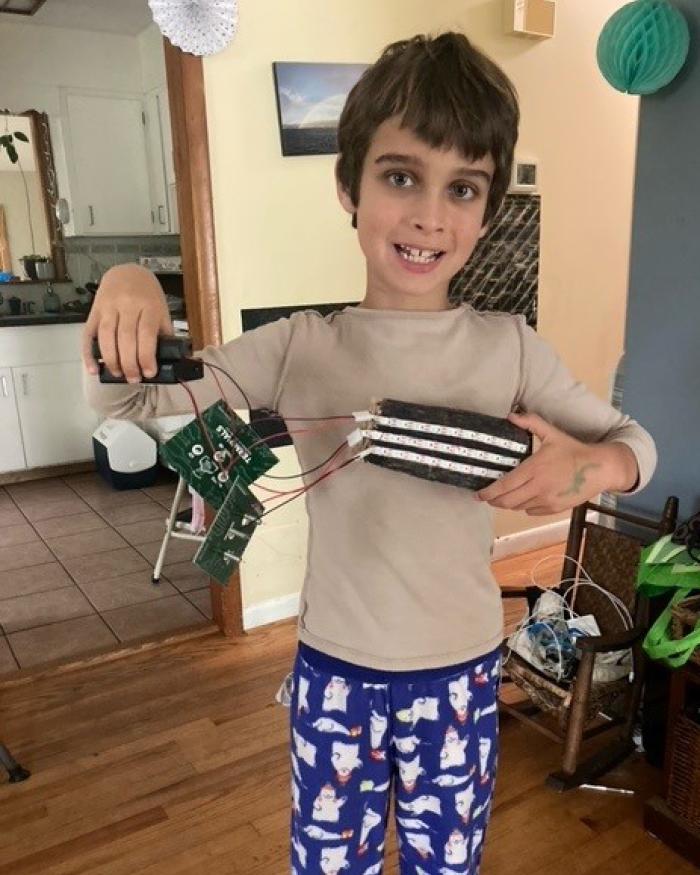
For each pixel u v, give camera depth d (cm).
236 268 212
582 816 158
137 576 276
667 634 143
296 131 209
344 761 79
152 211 431
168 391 69
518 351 77
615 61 155
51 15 371
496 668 83
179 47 191
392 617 75
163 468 400
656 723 170
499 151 73
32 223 413
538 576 273
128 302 62
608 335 297
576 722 160
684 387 166
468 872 85
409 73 69
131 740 184
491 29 240
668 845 150
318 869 83
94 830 156
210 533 74
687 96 154
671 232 162
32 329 373
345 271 229
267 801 163
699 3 149
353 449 72
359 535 75
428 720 78
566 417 78
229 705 198
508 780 170
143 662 219
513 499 67
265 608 238
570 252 278
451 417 68
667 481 173
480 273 255
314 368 75
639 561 168
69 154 401
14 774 170
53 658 221
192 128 196
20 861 148
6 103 388
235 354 75
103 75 404
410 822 83
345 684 77
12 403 376
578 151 270
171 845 151
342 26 211
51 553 299
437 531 75
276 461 75
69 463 400
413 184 71
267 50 202
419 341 74
